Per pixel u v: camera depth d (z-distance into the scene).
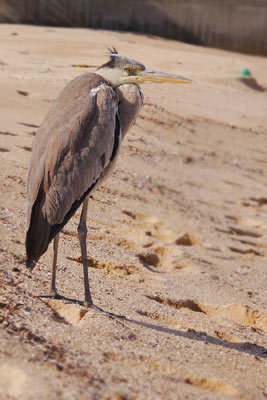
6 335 6.88
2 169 14.05
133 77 9.14
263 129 28.91
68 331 7.54
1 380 5.79
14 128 17.36
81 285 9.60
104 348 7.28
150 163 19.86
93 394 5.82
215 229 16.14
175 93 29.95
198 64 42.94
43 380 5.82
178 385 6.78
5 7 70.31
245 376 7.74
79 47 40.09
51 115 8.48
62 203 8.14
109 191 15.80
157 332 8.47
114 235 12.86
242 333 9.75
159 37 60.81
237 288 12.08
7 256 9.73
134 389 6.26
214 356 8.16
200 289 11.45
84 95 8.55
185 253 13.30
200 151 23.19
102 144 8.38
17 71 26.84
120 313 8.87
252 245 15.76
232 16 85.62
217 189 20.02
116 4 82.88
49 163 8.13
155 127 23.81
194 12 85.69
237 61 48.88
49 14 70.12
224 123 27.83
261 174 22.98
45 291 8.84
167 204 16.75
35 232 8.10
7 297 8.12
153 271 11.80
